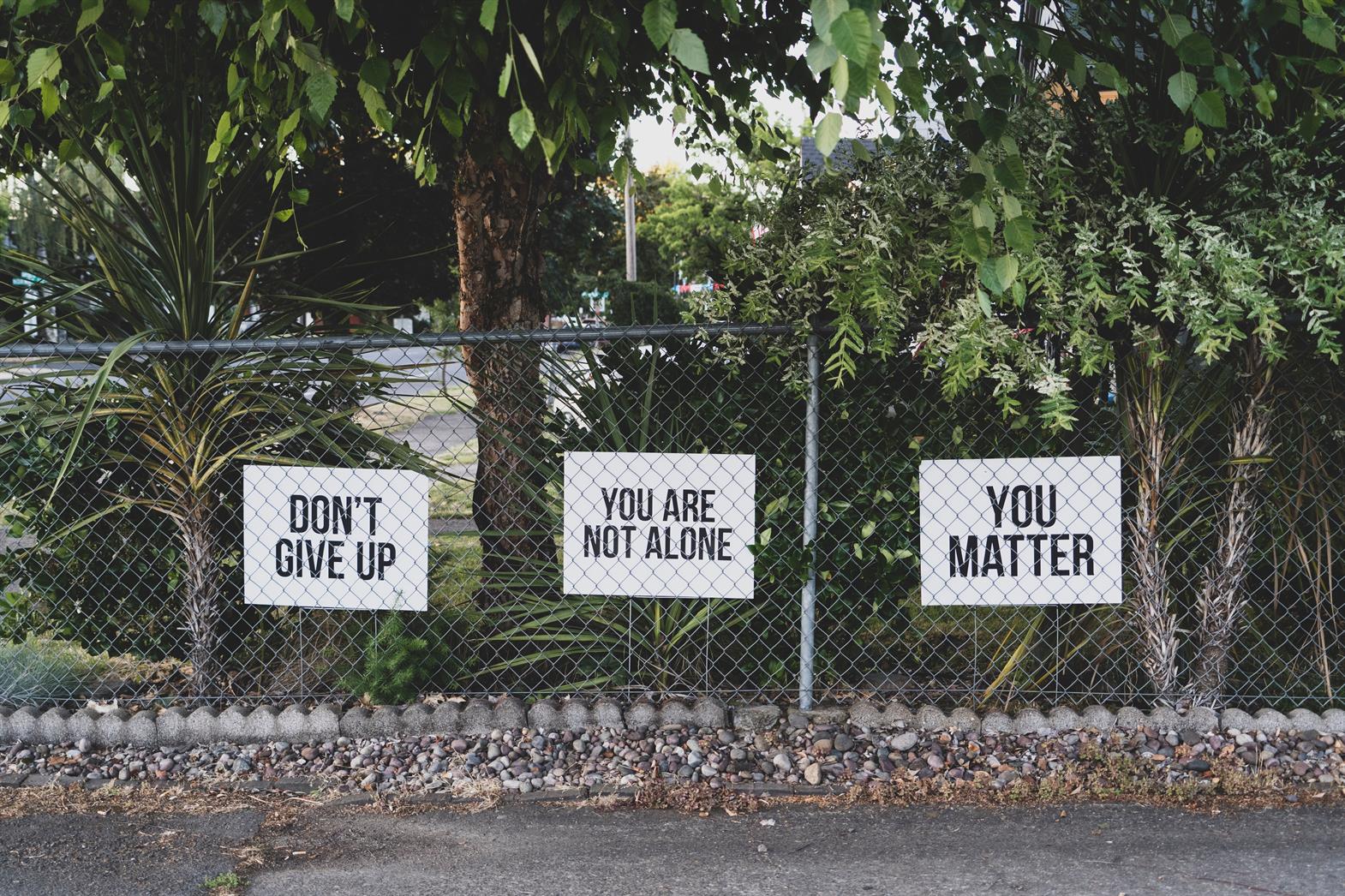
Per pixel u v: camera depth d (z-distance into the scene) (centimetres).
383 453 432
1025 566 407
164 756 407
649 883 309
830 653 431
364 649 432
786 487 420
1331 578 406
